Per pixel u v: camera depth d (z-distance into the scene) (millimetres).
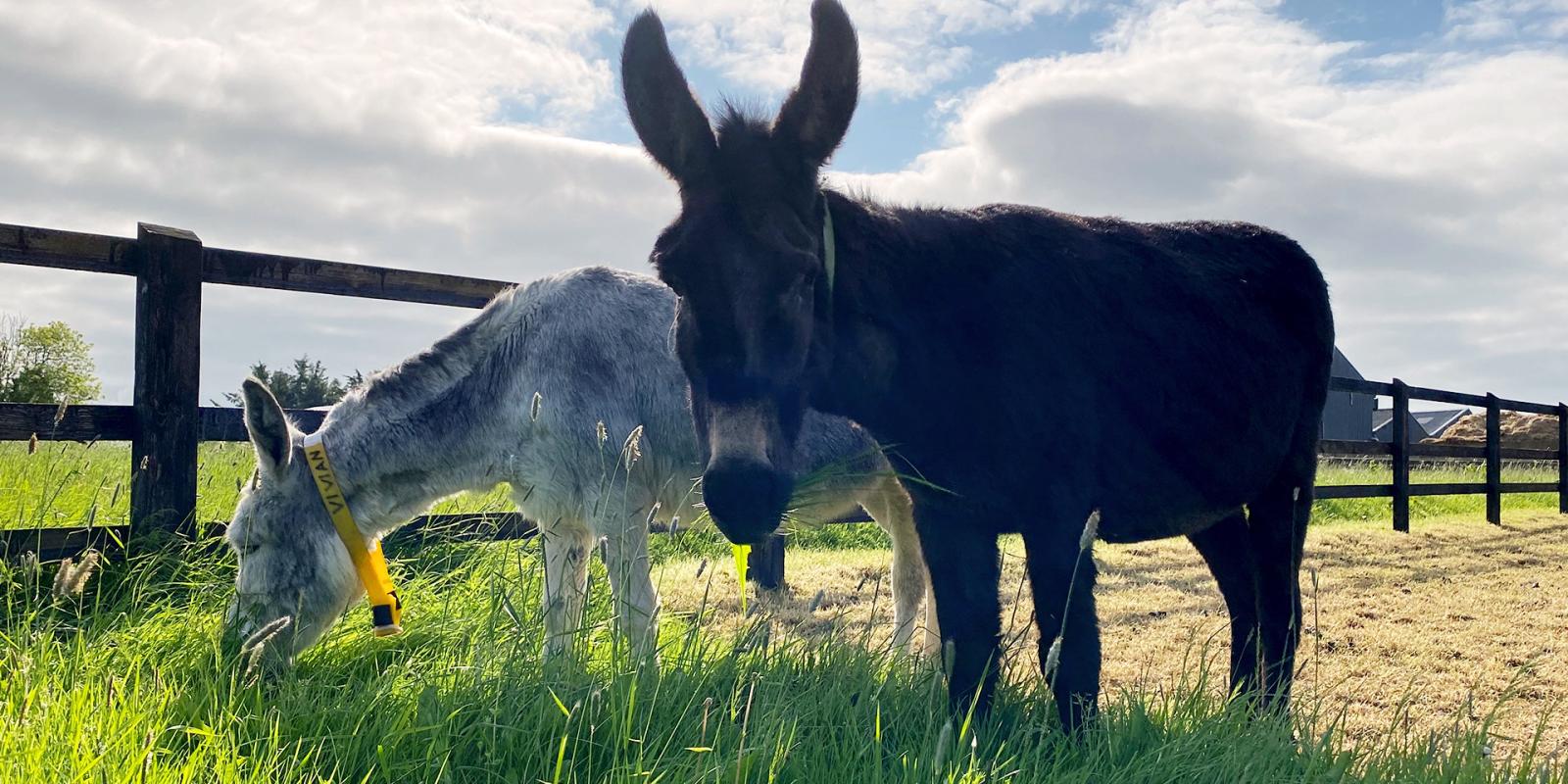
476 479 3850
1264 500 3658
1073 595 2625
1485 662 4691
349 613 3736
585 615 3109
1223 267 3393
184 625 3246
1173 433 2959
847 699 2631
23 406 4078
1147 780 2414
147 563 4027
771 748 2240
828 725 2529
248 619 3158
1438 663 4648
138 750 2092
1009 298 2670
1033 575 2672
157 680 2398
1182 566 7238
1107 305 2877
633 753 2297
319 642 3549
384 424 3680
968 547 2750
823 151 2322
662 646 2766
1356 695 4129
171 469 4426
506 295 3887
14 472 4883
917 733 2555
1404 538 9711
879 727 2412
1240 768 2480
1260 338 3322
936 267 2639
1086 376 2734
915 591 4246
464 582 3994
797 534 7805
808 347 2305
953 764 2189
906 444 2672
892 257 2578
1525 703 4082
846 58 2293
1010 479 2619
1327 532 9820
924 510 2762
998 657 2725
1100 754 2488
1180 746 2551
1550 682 4375
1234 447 3166
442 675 2732
